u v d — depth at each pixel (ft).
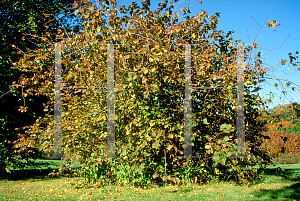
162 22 20.35
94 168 21.62
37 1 33.58
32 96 29.84
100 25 18.76
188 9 20.44
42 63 23.13
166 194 17.74
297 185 18.49
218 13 20.95
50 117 23.08
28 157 28.35
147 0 20.47
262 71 19.20
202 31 21.77
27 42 32.32
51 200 16.92
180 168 20.98
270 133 40.65
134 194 18.04
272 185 19.47
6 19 31.81
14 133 28.43
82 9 18.47
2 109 28.89
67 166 23.62
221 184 20.75
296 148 41.88
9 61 29.14
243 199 15.64
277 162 38.24
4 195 18.80
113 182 21.94
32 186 22.76
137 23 20.44
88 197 17.51
